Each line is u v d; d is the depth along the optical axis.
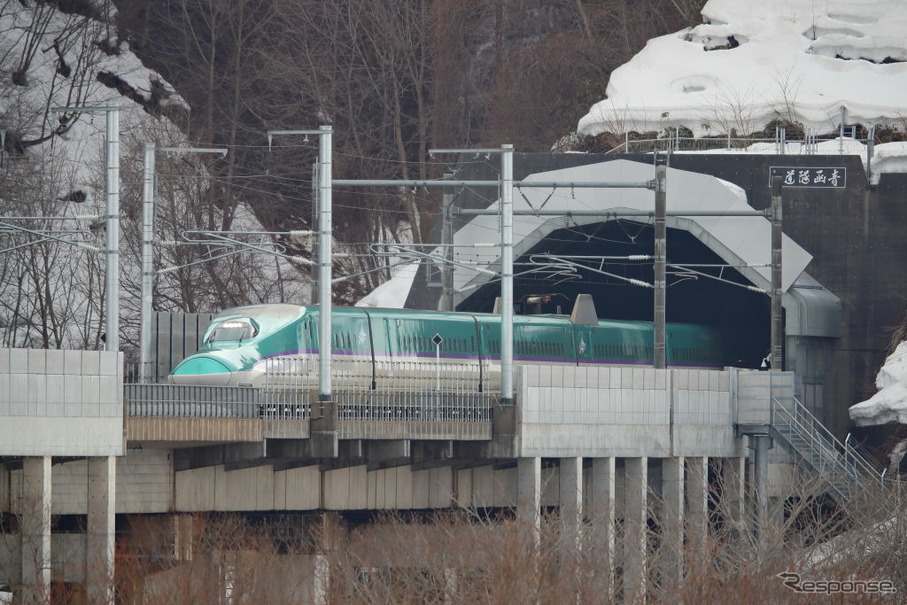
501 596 198.25
